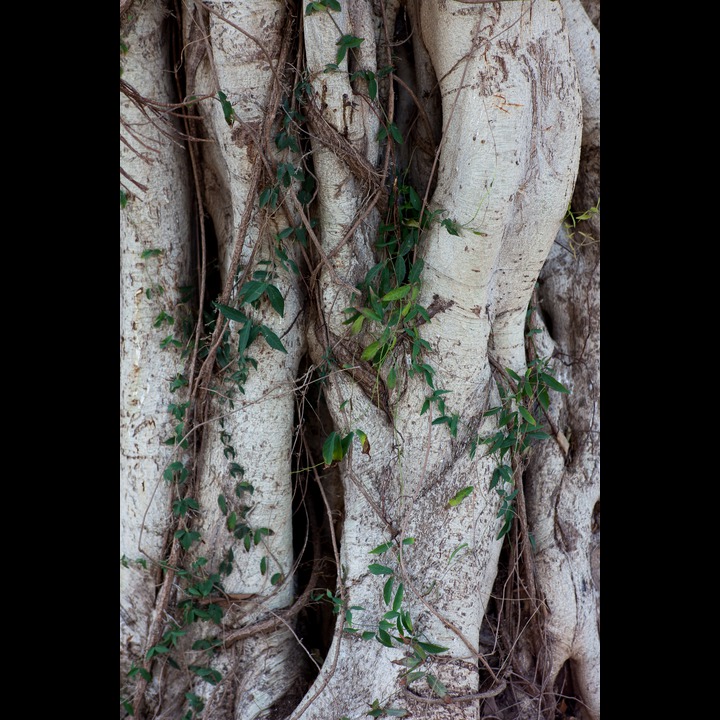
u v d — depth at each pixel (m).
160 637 2.76
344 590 2.70
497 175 2.53
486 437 2.71
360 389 2.69
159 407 2.82
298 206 2.57
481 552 2.72
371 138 2.62
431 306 2.64
